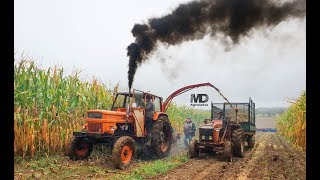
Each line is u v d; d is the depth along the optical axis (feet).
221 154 36.47
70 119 31.89
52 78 31.30
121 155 25.54
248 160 33.17
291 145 52.80
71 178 21.44
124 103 31.63
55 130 30.01
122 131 29.45
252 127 44.42
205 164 29.73
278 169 26.84
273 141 62.75
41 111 28.96
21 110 27.45
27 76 28.99
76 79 34.30
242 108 42.86
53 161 26.91
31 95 28.81
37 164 25.36
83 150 29.25
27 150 27.71
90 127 27.50
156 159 31.96
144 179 21.93
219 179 22.39
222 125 34.88
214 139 33.65
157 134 30.86
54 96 30.73
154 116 31.76
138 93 31.27
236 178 22.77
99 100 35.68
